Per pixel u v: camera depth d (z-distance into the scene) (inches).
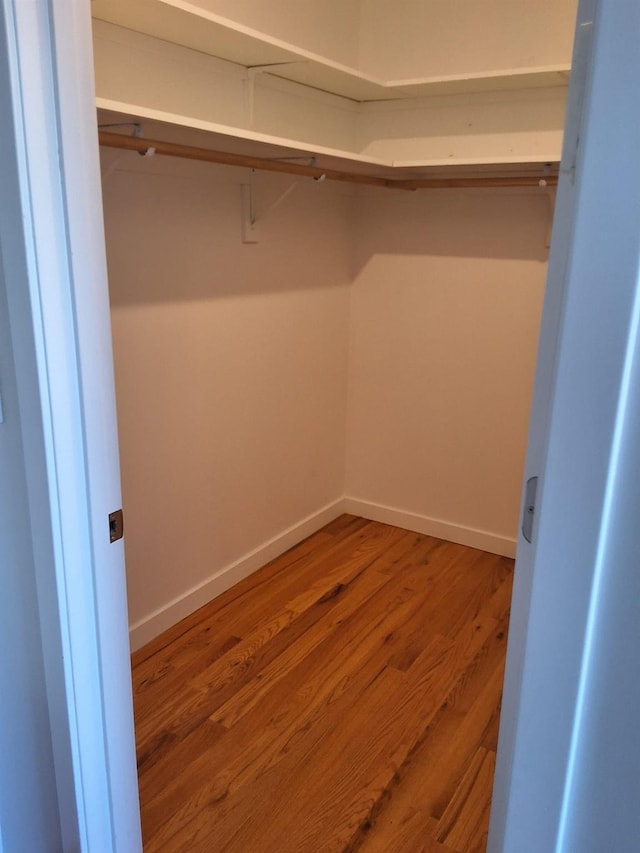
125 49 71.8
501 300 107.0
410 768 69.5
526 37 96.5
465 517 119.1
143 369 83.1
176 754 70.9
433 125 106.6
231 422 99.1
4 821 46.8
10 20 33.1
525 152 100.2
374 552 116.9
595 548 24.7
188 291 87.1
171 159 80.4
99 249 39.4
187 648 89.1
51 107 35.4
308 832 62.1
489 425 113.0
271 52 79.8
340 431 126.8
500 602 100.7
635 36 20.1
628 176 21.1
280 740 73.0
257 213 95.0
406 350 118.0
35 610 44.4
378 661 86.7
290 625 94.6
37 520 41.3
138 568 87.9
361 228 117.1
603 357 22.8
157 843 60.7
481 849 60.5
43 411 38.7
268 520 111.5
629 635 25.2
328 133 105.8
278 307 103.7
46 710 47.8
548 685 27.3
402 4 105.1
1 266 37.8
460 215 107.2
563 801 28.6
